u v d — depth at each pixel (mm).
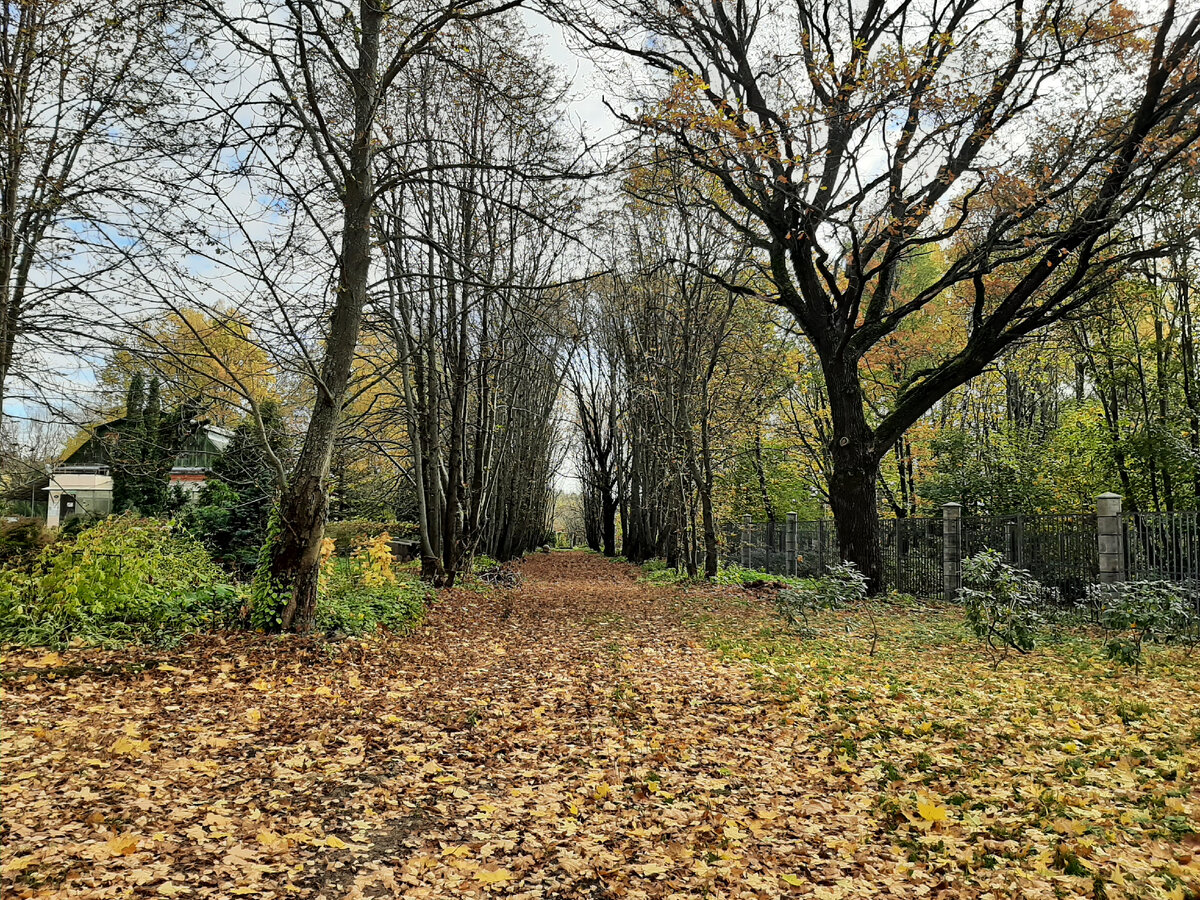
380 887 3750
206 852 3938
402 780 5289
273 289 9727
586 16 10055
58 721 5879
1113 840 3867
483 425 21406
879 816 4531
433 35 9758
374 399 17797
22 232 10727
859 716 6652
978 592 10266
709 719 6922
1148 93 13430
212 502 18141
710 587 20219
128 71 10398
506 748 6156
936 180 15648
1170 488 18031
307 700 7312
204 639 9172
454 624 13312
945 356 25844
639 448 35906
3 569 9453
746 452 25578
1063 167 14539
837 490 17625
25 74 10453
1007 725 6234
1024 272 18172
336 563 15680
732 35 15562
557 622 14234
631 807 4871
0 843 3736
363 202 10656
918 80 13258
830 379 17734
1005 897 3379
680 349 23609
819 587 12117
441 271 17359
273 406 18156
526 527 45625
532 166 9945
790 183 14422
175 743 5703
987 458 21781
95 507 29234
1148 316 19969
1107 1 13195
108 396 12680
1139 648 9055
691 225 20688
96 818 4141
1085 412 22406
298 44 9406
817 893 3578
